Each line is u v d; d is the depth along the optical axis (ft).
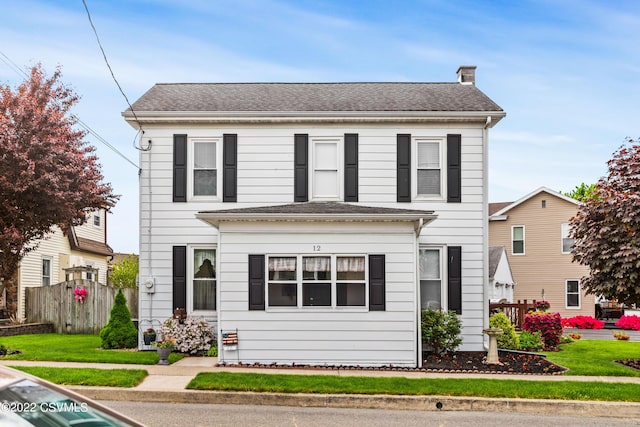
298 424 29.22
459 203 54.08
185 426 28.25
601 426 30.37
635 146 47.50
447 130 54.60
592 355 51.96
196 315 53.36
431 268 54.08
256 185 54.49
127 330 52.44
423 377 39.14
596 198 47.85
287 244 45.91
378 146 54.65
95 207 56.13
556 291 110.73
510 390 35.09
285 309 45.27
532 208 113.60
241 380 36.45
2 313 67.67
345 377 38.14
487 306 53.57
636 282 44.57
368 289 45.47
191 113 53.83
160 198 54.39
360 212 45.78
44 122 47.98
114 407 32.09
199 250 54.44
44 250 80.02
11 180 46.39
